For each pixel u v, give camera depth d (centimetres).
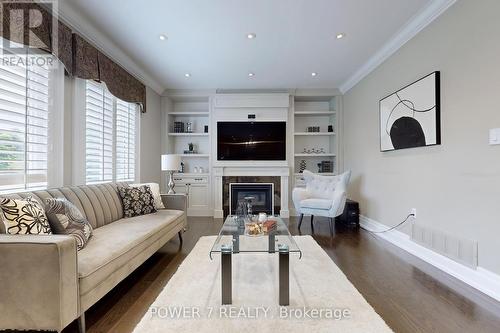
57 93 256
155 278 235
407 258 284
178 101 584
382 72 373
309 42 332
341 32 308
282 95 527
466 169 228
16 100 216
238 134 534
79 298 150
